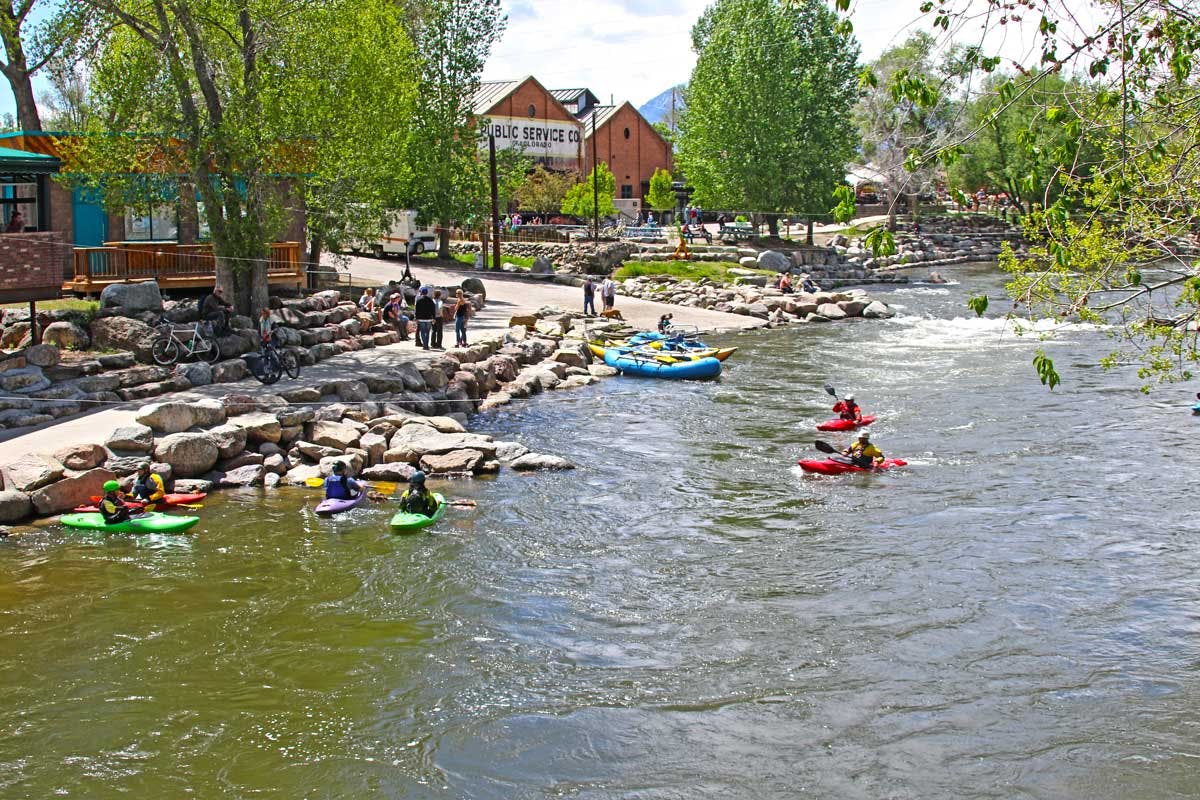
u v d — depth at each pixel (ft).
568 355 112.27
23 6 107.24
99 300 92.32
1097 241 36.01
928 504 63.26
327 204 121.70
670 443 79.36
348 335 103.86
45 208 98.37
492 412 91.25
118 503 59.52
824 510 62.49
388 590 50.75
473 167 185.06
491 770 35.78
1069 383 99.91
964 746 36.81
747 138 225.56
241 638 45.50
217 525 59.98
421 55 174.50
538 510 62.95
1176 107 33.47
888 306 169.78
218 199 94.79
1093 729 37.78
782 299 161.48
